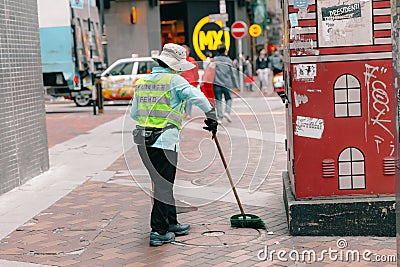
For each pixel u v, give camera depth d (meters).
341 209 5.73
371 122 5.68
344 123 5.70
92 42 21.05
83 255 5.55
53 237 6.13
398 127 3.49
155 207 5.77
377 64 5.61
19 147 8.55
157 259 5.39
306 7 5.59
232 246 5.65
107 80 21.73
